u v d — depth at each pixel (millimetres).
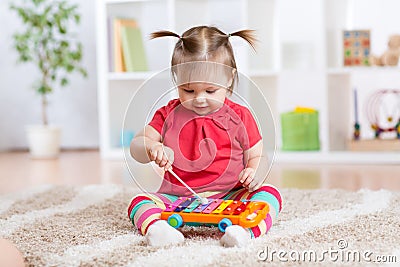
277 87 3461
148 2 3559
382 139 3172
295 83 3584
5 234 1602
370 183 2502
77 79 3934
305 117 3244
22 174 2959
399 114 3557
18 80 3961
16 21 3904
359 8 3553
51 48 3867
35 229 1647
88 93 3941
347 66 3225
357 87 3576
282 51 3299
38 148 3584
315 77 3557
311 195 2098
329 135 3377
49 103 3932
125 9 3543
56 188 2367
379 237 1477
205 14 3514
